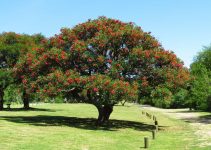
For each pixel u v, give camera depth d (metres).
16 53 55.94
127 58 33.59
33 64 34.12
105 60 33.34
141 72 34.34
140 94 35.38
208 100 56.88
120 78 32.50
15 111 53.97
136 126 37.78
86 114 53.41
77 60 33.59
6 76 53.94
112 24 35.47
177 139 28.44
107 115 37.69
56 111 58.03
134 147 23.95
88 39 33.56
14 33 58.88
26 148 21.31
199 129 36.53
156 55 33.75
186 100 78.62
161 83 34.84
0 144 22.20
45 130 30.09
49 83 32.16
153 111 74.56
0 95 58.12
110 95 30.62
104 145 24.11
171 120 49.44
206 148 23.67
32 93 34.75
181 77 34.75
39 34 63.00
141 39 34.94
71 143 24.17
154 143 25.94
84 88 31.30
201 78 56.84
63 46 35.06
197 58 68.38
